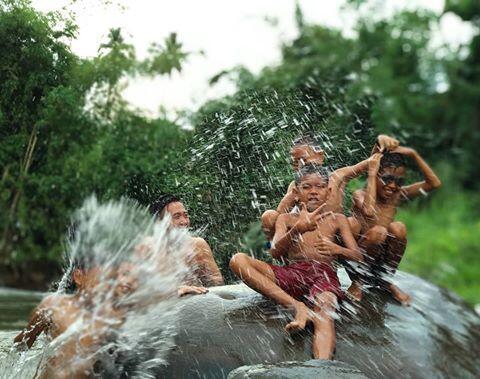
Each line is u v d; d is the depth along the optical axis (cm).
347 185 708
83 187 884
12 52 682
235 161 762
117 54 839
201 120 887
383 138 626
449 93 2125
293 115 806
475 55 2223
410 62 2166
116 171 886
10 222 988
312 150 664
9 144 747
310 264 562
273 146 760
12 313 840
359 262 579
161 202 641
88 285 557
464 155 2083
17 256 1071
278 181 741
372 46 2114
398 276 664
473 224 1958
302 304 536
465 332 601
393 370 523
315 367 468
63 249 962
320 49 1873
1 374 537
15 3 675
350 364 518
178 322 531
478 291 1585
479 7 2200
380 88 1938
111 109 899
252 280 545
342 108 1025
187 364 509
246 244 746
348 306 567
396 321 568
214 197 750
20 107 709
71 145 821
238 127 777
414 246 1814
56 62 704
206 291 568
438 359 545
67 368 525
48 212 941
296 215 591
